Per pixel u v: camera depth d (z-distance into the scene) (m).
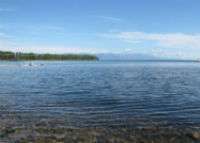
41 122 8.88
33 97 14.50
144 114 10.21
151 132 7.82
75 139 7.18
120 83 23.86
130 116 9.87
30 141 6.95
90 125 8.55
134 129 8.12
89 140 7.10
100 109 11.18
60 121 9.04
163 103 12.74
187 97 14.84
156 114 10.22
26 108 11.23
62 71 48.25
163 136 7.45
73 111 10.73
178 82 25.42
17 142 6.84
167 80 28.02
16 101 13.03
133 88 19.59
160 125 8.58
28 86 20.47
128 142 6.97
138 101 13.34
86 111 10.75
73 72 44.81
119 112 10.60
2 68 59.22
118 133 7.72
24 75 35.03
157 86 21.23
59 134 7.58
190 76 35.53
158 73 43.50
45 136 7.39
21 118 9.39
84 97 14.64
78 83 23.48
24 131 7.81
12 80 26.36
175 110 11.01
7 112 10.33
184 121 9.09
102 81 25.98
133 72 46.59
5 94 15.63
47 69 56.75
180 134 7.62
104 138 7.27
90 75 36.38
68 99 13.84
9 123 8.66
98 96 15.09
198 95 15.73
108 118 9.53
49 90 17.92
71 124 8.66
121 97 14.72
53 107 11.54
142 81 26.39
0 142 6.77
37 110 10.84
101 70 54.34
